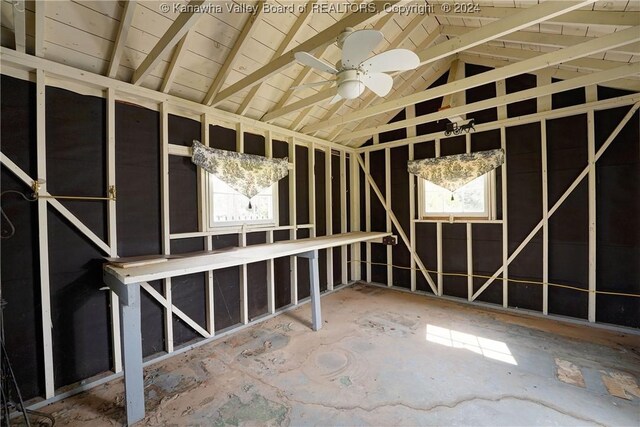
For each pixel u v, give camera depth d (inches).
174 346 110.7
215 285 124.5
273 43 111.0
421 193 176.7
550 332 119.9
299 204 166.2
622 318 122.2
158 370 95.7
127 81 99.8
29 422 69.7
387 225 189.8
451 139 163.9
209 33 97.2
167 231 107.0
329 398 80.0
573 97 129.6
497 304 152.4
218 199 125.6
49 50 82.9
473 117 154.3
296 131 162.6
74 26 80.9
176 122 113.0
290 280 158.7
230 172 124.9
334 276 191.2
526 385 84.3
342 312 146.2
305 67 127.4
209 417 73.7
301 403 78.2
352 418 72.3
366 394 81.4
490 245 154.6
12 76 78.4
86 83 90.0
